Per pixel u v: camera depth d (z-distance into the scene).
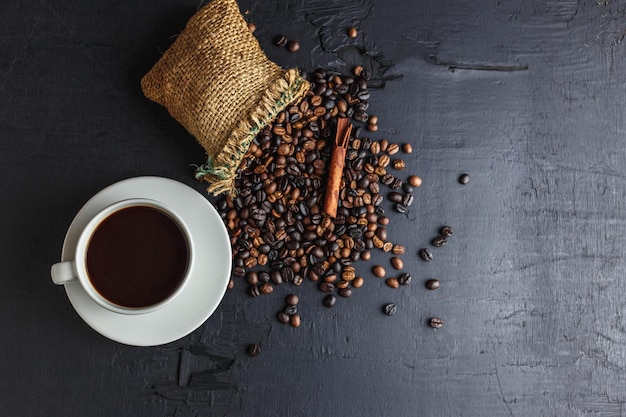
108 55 0.85
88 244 0.74
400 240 0.86
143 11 0.85
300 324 0.85
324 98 0.84
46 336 0.83
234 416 0.84
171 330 0.76
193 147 0.84
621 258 0.88
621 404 0.87
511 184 0.87
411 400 0.85
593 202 0.88
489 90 0.88
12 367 0.82
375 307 0.85
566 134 0.88
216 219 0.77
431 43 0.87
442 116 0.87
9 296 0.83
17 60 0.84
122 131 0.84
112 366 0.83
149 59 0.85
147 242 0.75
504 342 0.86
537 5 0.88
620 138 0.89
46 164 0.84
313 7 0.86
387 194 0.86
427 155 0.87
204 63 0.79
